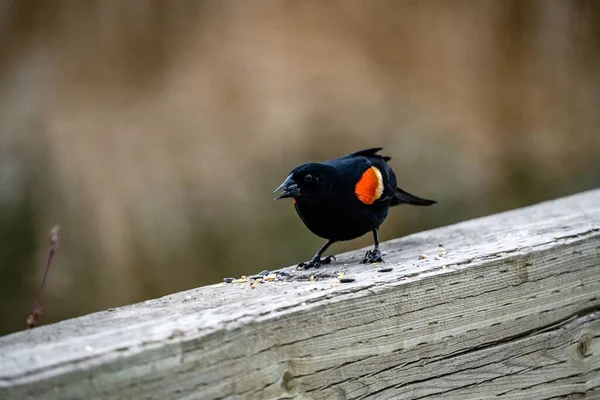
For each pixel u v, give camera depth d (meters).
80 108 16.42
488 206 15.79
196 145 15.64
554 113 17.41
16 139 15.76
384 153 15.76
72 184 15.27
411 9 17.62
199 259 14.66
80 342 3.15
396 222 15.12
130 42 17.20
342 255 5.92
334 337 3.75
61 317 14.49
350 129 15.84
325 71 16.58
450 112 16.66
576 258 4.81
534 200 16.44
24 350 3.07
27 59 17.09
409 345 4.07
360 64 16.80
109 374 3.01
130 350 3.07
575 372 4.77
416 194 15.54
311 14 17.34
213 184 15.15
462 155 16.05
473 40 17.64
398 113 16.27
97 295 14.55
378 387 3.95
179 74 16.84
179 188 15.16
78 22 17.38
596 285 4.91
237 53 16.86
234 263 14.53
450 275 4.23
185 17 17.44
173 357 3.17
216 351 3.30
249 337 3.42
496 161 16.41
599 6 18.36
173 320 3.42
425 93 16.78
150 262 14.65
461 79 17.19
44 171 15.39
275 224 14.75
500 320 4.45
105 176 15.34
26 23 17.42
